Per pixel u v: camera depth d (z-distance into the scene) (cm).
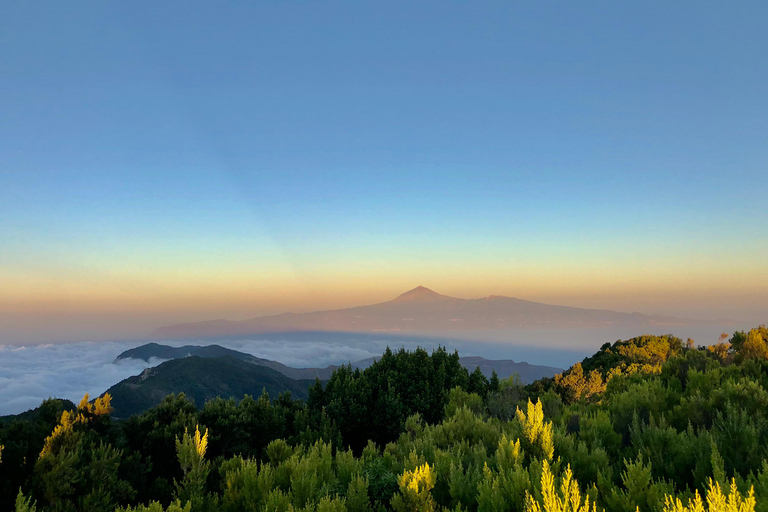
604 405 1315
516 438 1017
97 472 1659
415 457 962
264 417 2950
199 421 2669
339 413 3044
